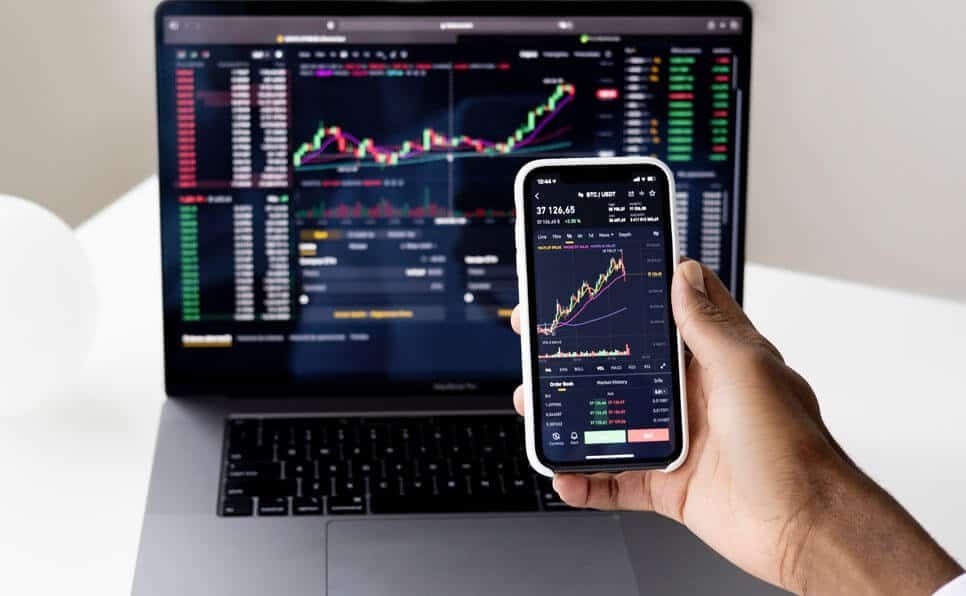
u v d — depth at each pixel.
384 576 0.87
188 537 0.90
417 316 1.14
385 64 1.12
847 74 1.90
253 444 1.03
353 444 1.04
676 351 0.85
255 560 0.88
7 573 0.86
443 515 0.95
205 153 1.12
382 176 1.13
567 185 0.87
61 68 2.07
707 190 1.16
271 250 1.13
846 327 1.37
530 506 0.96
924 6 1.77
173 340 1.12
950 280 1.80
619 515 0.96
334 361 1.14
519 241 0.85
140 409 1.12
